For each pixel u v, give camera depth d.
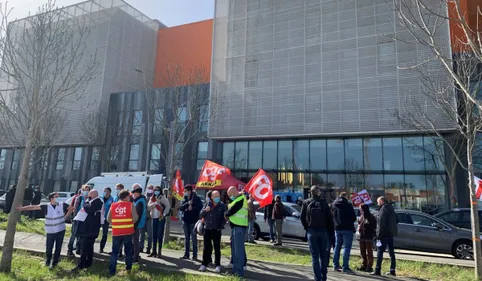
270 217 13.83
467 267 8.93
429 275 8.59
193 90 23.91
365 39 25.84
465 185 21.80
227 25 31.33
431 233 11.72
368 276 8.17
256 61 29.52
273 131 27.81
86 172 36.00
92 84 36.75
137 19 41.66
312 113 26.69
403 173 23.72
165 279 6.97
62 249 10.33
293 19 28.78
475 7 25.16
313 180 26.33
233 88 29.94
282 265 9.12
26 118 8.52
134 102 35.91
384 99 24.42
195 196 9.75
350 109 25.47
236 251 7.47
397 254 11.67
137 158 34.09
